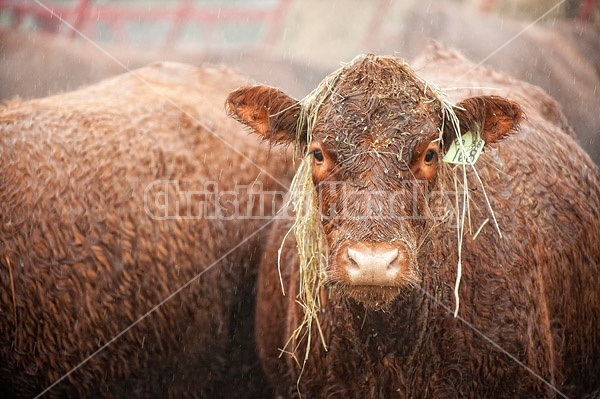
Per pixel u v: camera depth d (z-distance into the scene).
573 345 13.59
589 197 14.63
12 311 13.36
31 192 13.59
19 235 13.39
